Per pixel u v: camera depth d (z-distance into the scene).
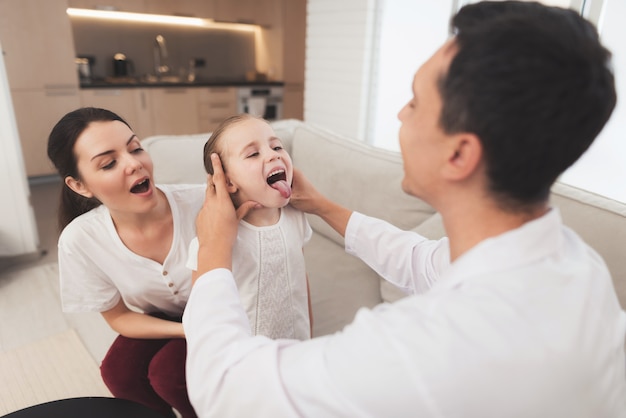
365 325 0.47
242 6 5.37
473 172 0.49
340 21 3.11
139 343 1.25
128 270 1.10
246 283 0.96
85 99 4.24
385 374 0.43
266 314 0.99
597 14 2.19
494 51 0.43
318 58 3.39
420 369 0.42
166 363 1.14
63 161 0.96
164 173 1.89
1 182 2.46
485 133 0.45
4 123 2.38
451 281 0.49
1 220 2.51
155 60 5.32
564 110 0.43
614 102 0.46
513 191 0.48
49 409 0.94
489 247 0.48
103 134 0.93
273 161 0.89
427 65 0.50
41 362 1.74
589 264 0.51
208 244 0.73
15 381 1.64
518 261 0.47
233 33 5.70
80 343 1.85
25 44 3.83
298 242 1.04
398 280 0.93
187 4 5.00
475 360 0.41
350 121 3.20
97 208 1.10
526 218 0.51
